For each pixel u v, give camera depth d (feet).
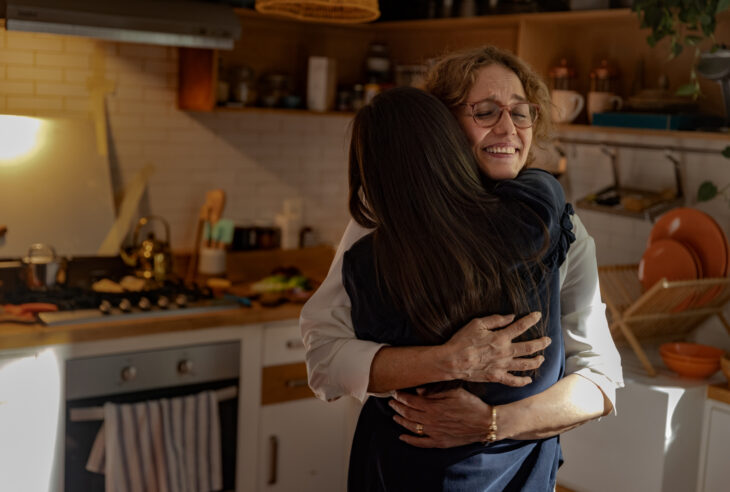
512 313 4.67
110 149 12.28
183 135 12.87
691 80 9.32
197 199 13.14
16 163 11.50
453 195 4.61
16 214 11.48
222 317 10.70
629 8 9.86
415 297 4.60
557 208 4.78
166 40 10.65
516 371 4.87
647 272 9.56
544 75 11.09
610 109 10.30
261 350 11.19
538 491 5.11
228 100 12.49
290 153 13.93
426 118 4.69
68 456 9.96
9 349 9.50
